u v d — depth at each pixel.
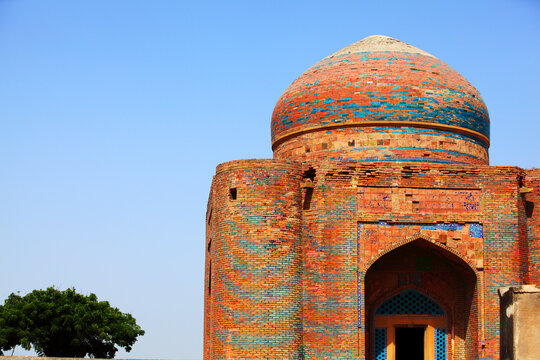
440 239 15.77
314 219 15.72
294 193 15.77
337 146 17.28
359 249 15.59
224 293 15.38
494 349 15.48
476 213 15.91
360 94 17.28
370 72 17.56
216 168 16.28
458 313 16.31
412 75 17.58
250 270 15.27
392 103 17.16
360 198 15.75
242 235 15.44
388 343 16.25
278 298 15.19
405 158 16.97
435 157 17.14
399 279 16.39
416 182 15.88
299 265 15.56
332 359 15.12
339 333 15.21
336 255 15.50
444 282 16.44
